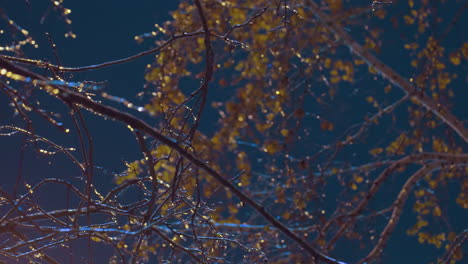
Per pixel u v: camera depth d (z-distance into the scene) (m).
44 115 4.12
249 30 7.42
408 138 7.30
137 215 6.33
